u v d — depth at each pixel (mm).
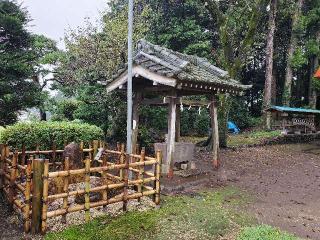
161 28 21281
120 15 15398
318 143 20531
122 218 6117
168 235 5523
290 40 26844
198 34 21734
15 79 11703
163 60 9164
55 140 9930
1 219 5883
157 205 6820
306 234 5949
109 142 13984
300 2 25125
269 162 13227
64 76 16094
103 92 13711
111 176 7441
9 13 11797
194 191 8320
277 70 32688
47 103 18125
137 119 10156
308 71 30484
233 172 10867
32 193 5312
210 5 15742
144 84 9930
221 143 15859
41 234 5242
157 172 6805
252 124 27828
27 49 12633
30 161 5305
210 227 5918
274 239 5305
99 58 13656
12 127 9703
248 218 6586
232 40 17422
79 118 14695
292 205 7707
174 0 21688
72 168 7793
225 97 15820
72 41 14461
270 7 23797
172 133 9086
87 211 5785
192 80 8672
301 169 12195
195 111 22922
